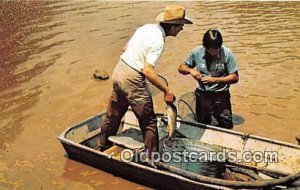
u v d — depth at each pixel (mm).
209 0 15086
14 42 10906
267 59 9148
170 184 4852
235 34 10914
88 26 12180
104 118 6035
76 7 14703
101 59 9492
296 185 4664
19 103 7465
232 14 13016
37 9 14625
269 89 7734
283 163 5270
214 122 6609
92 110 7164
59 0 15984
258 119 6695
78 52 9984
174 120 5414
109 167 5379
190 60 6012
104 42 10656
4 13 14234
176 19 4992
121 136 5844
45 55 9852
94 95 7742
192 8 14047
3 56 9875
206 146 5762
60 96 7723
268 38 10516
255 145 5480
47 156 5840
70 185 5215
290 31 11039
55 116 6984
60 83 8289
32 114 7059
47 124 6730
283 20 12133
